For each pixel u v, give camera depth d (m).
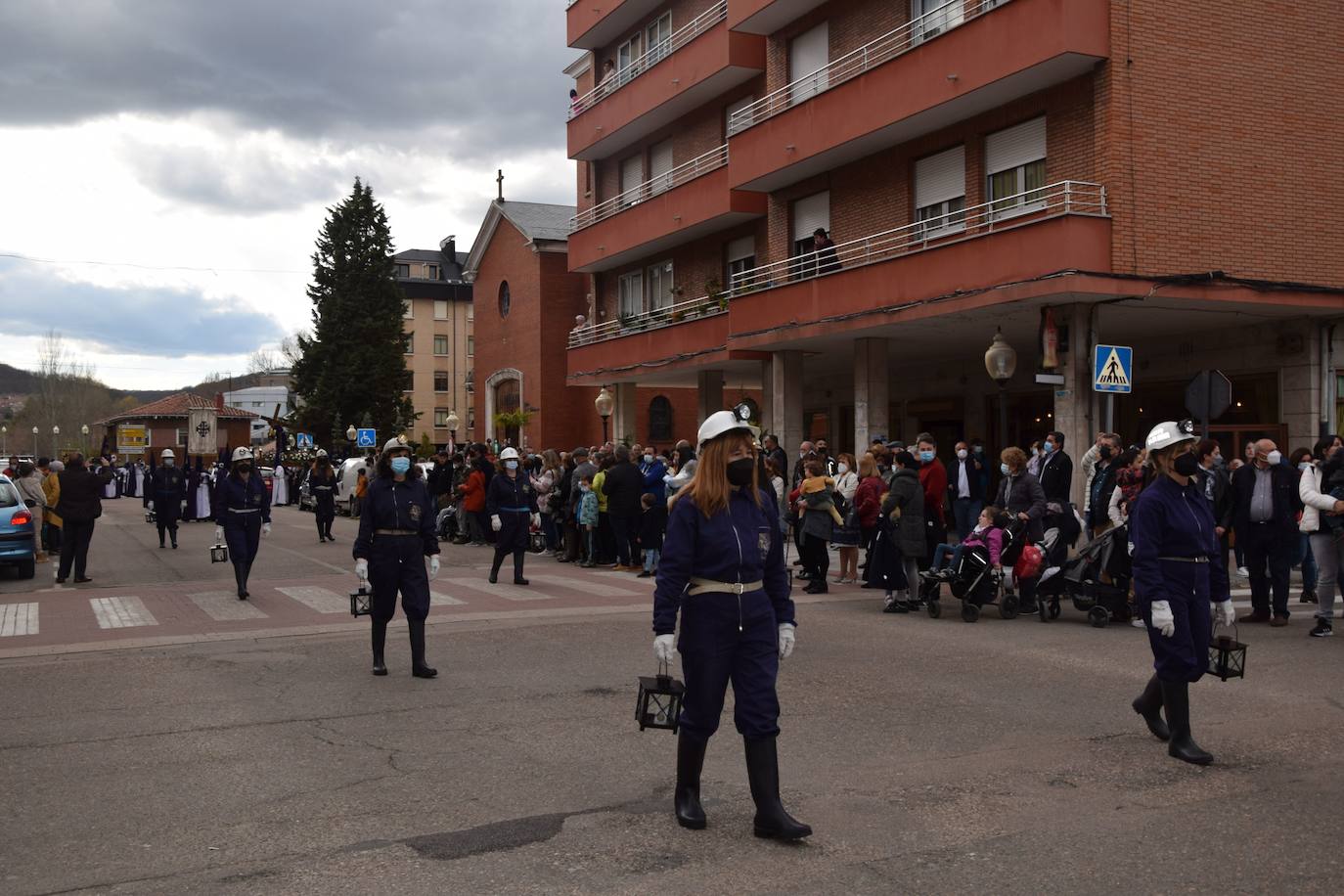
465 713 7.64
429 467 28.28
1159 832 5.09
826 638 10.77
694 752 5.15
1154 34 16.31
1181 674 6.37
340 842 5.02
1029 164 17.91
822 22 22.88
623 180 32.44
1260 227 16.95
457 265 84.38
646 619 12.10
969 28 17.52
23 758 6.52
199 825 5.29
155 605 13.49
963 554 11.92
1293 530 11.47
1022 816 5.34
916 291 18.23
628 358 29.09
